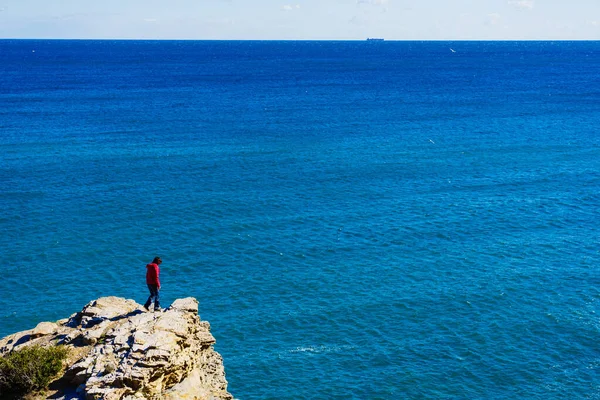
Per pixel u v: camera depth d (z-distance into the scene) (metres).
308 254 64.06
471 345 47.69
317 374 43.81
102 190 84.38
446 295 55.44
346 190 87.19
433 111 165.88
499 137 127.50
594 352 47.03
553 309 53.19
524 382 43.41
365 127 139.12
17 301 52.97
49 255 62.34
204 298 54.28
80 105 167.12
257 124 141.62
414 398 41.69
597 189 88.94
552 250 66.19
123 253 63.44
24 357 22.83
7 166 95.56
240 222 72.94
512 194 86.19
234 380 42.69
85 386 21.77
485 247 66.81
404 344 47.69
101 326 25.53
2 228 68.94
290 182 90.94
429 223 73.69
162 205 78.62
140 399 21.53
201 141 119.94
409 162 104.19
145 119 144.88
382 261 62.66
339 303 53.66
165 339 23.53
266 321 50.50
